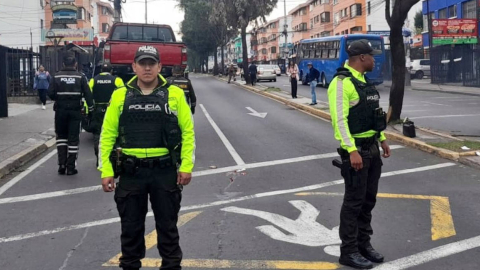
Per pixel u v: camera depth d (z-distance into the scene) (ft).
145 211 14.29
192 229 20.88
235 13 126.21
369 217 17.34
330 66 107.04
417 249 18.37
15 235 20.58
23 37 148.36
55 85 31.09
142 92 13.93
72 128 31.55
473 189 26.73
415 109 65.36
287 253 18.10
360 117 16.34
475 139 40.50
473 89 97.81
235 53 407.85
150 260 17.53
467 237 19.52
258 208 23.75
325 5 245.45
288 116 61.52
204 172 31.86
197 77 196.24
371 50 16.71
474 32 112.78
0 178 31.27
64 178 31.04
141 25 50.96
